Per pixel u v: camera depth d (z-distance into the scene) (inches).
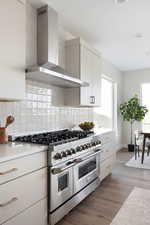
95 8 90.0
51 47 89.7
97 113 172.2
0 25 60.1
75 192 82.0
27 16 85.0
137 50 152.3
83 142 89.8
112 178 123.9
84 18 99.9
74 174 81.0
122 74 233.3
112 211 82.0
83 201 91.7
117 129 212.2
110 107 208.1
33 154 59.9
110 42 134.5
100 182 113.8
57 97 110.0
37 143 68.0
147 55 165.6
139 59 178.7
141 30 114.3
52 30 90.4
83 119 140.9
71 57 110.1
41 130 97.1
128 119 208.7
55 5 88.1
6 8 62.2
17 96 66.7
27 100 88.1
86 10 91.9
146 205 87.1
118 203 89.4
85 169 91.6
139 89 222.2
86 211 82.3
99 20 101.8
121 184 113.4
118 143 217.3
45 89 100.2
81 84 101.4
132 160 168.7
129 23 105.2
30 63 86.2
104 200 92.6
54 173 67.2
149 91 217.5
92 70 121.9
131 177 125.7
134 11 92.3
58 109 111.0
